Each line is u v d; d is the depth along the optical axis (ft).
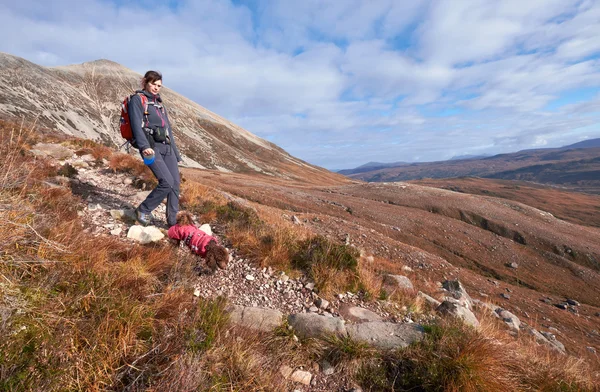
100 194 20.26
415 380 9.31
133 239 14.55
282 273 15.48
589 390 10.23
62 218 12.70
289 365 9.51
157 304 9.32
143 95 14.61
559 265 162.81
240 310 11.24
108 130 350.84
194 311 9.93
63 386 6.06
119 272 10.03
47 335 6.63
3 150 12.44
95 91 462.19
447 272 82.89
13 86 307.78
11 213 8.94
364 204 189.06
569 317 86.84
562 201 614.75
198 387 6.98
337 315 13.24
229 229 19.45
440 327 11.63
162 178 15.69
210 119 587.27
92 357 6.72
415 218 179.01
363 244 74.90
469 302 35.32
